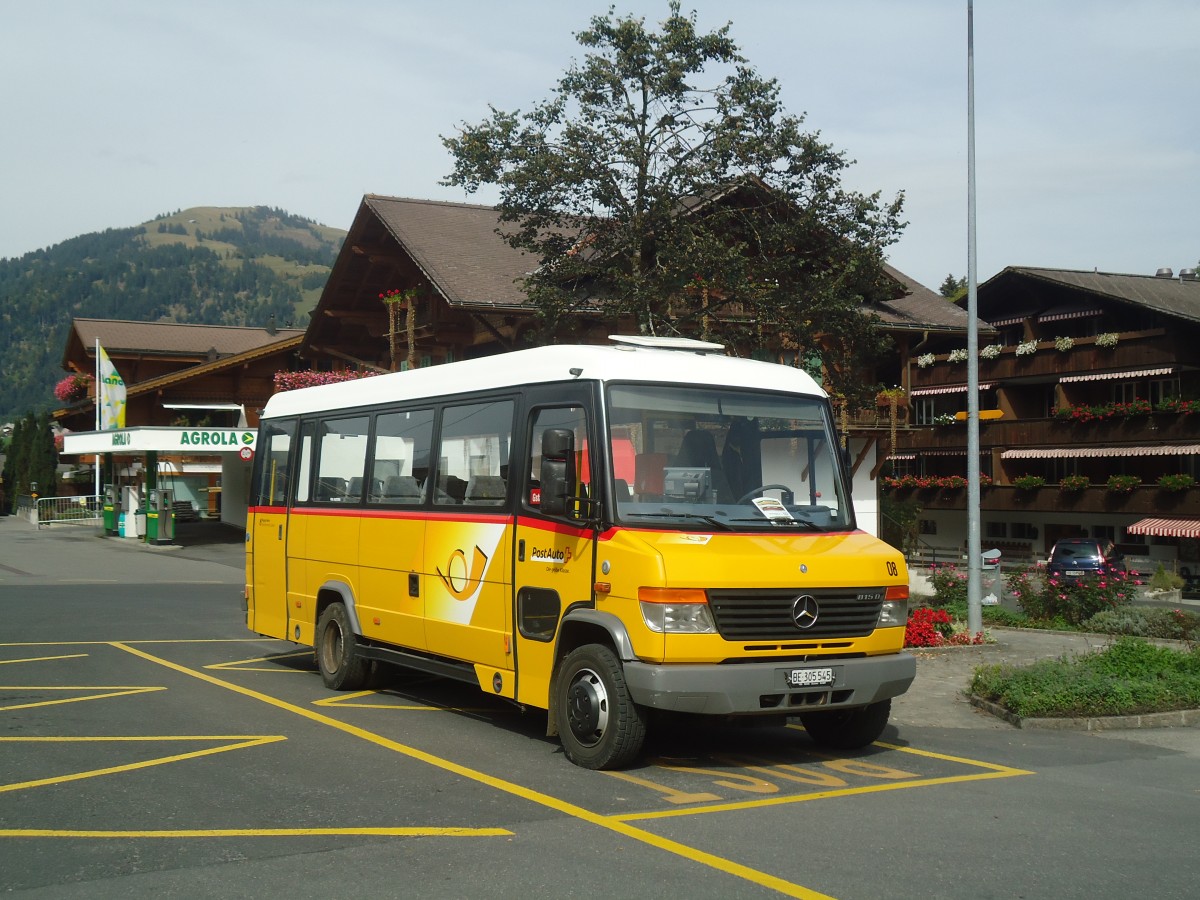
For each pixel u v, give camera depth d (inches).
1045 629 794.2
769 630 317.4
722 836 260.1
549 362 365.1
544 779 315.3
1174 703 436.5
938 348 2218.3
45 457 2598.4
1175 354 1830.7
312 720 399.9
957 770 339.6
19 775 315.6
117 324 2311.8
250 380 1923.0
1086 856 247.6
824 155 831.1
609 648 325.4
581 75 812.6
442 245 1246.3
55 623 697.6
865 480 1387.8
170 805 284.4
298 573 502.0
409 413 433.7
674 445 343.0
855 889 223.9
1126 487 1888.5
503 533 369.7
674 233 804.0
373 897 217.5
